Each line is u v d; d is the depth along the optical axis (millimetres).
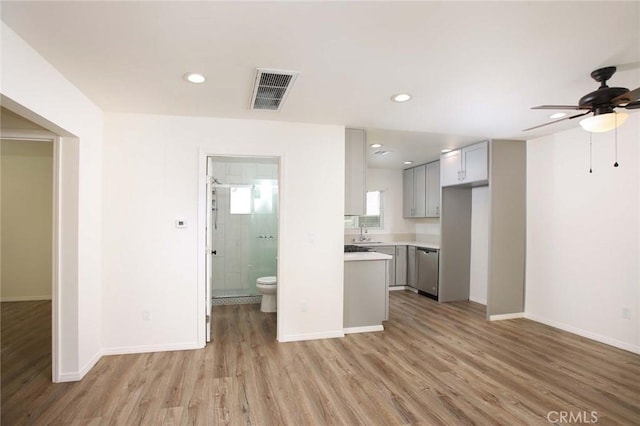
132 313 3246
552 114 3283
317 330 3691
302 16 1680
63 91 2398
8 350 3281
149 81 2482
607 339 3551
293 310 3617
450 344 3549
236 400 2439
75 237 2701
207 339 3512
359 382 2715
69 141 2678
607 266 3562
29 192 5207
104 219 3189
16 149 4930
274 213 5633
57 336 2670
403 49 2016
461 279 5500
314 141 3654
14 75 1839
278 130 3562
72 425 2141
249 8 1612
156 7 1601
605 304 3578
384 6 1598
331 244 3715
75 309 2703
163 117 3307
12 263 5168
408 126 3754
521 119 3457
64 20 1709
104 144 3189
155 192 3287
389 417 2250
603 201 3602
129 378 2744
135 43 1941
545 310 4262
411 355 3256
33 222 5223
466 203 5555
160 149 3299
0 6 1580
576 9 1614
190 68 2270
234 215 5555
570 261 3949
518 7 1603
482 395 2527
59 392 2523
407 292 6098
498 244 4441
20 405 2354
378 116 3357
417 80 2469
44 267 5258
